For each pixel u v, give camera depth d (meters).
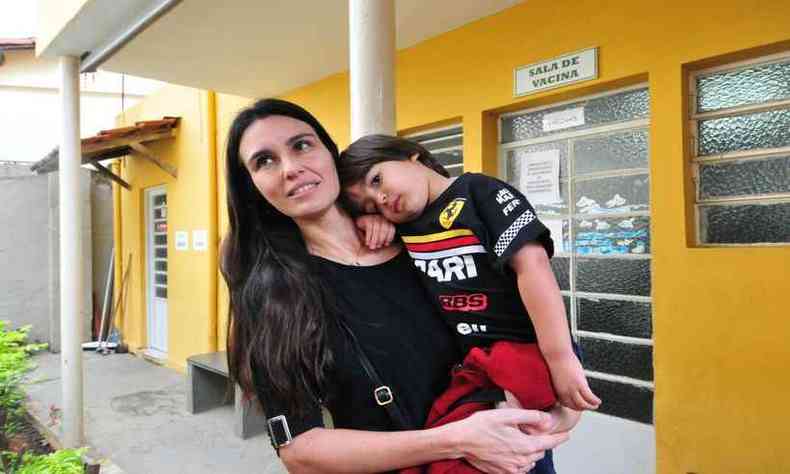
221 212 6.37
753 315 2.51
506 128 3.71
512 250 1.11
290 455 1.14
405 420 1.17
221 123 6.32
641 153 3.08
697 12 2.68
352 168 1.32
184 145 6.90
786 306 2.42
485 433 1.07
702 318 2.66
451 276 1.22
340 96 4.84
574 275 3.38
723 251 2.59
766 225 2.62
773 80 2.60
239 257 1.27
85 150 6.55
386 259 1.34
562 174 3.44
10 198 8.74
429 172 1.32
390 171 1.27
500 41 3.52
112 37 4.18
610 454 3.17
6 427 5.09
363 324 1.22
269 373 1.12
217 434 4.86
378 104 2.06
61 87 4.67
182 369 7.01
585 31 3.11
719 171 2.75
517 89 3.43
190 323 6.84
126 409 5.59
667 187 2.79
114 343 8.59
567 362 1.12
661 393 2.80
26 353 5.55
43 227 8.91
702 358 2.66
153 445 4.64
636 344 3.10
